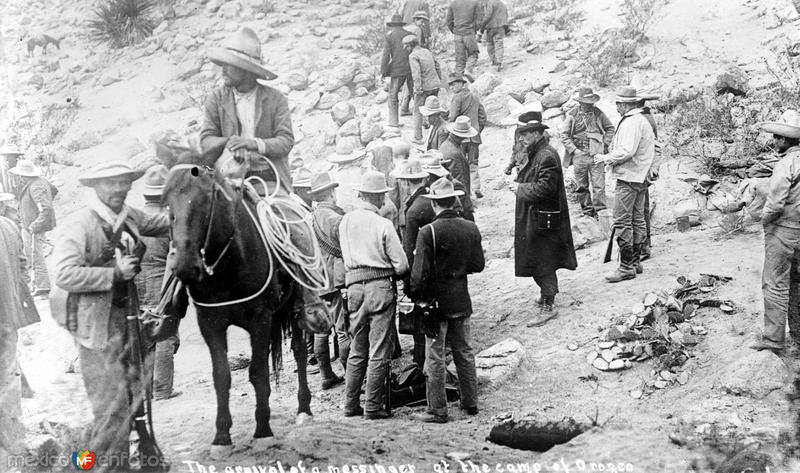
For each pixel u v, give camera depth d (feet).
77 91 63.87
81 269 17.72
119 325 18.53
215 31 66.33
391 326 23.73
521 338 27.66
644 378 23.99
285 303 21.79
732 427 20.38
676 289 27.40
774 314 23.04
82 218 18.19
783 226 22.62
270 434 21.30
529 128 27.78
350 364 23.98
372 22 64.44
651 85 45.37
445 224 23.12
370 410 23.58
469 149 40.37
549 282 28.17
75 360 28.89
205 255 18.52
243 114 22.02
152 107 58.70
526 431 21.63
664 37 50.80
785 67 43.57
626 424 21.62
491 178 43.06
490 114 47.47
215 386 19.98
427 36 54.49
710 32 50.24
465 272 23.44
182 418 23.73
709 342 24.58
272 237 20.52
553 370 25.41
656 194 36.29
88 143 55.77
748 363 22.47
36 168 38.93
